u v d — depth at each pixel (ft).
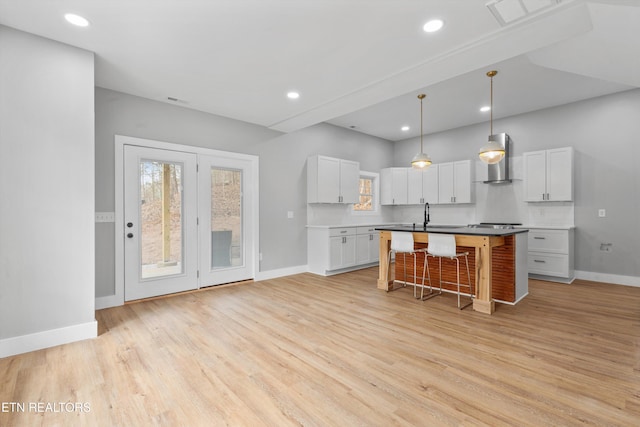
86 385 6.50
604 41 8.57
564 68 10.72
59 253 8.55
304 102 13.24
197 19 7.66
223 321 10.19
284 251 17.43
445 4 7.08
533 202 17.35
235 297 13.03
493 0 6.92
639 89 14.21
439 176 20.71
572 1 6.84
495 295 12.12
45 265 8.36
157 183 13.01
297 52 9.29
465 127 20.29
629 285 14.48
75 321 8.75
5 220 7.86
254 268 16.03
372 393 6.15
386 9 7.29
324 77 10.93
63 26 7.88
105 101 11.71
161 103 13.11
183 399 6.01
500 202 18.60
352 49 9.10
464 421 5.30
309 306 11.76
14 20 7.61
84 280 8.91
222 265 14.99
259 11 7.36
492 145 12.12
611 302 11.93
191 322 10.12
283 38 8.54
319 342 8.54
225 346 8.32
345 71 10.48
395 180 22.72
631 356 7.55
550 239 15.35
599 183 15.25
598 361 7.32
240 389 6.33
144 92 12.14
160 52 9.23
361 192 22.67
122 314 10.91
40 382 6.61
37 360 7.58
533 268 15.88
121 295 11.98
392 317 10.49
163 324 9.95
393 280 15.55
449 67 10.15
